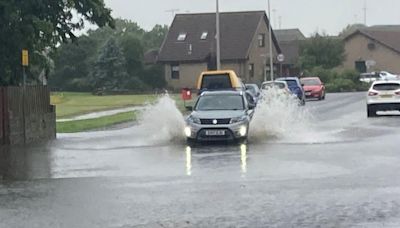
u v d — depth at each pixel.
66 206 12.01
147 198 12.59
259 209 11.34
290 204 11.70
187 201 12.16
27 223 10.69
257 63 77.69
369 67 91.88
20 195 13.26
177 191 13.26
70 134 28.25
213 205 11.76
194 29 78.94
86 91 77.06
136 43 79.56
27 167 17.55
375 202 11.71
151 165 17.31
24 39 24.02
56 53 27.12
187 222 10.48
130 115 38.53
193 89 68.62
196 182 14.30
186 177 15.05
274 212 11.09
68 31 26.02
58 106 49.28
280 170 15.70
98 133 28.39
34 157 19.81
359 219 10.43
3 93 23.47
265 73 73.00
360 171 15.30
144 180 14.80
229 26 78.12
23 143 24.19
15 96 24.06
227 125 21.95
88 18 26.11
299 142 22.00
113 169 16.77
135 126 31.92
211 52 75.56
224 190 13.20
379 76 79.94
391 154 18.36
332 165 16.36
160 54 78.00
